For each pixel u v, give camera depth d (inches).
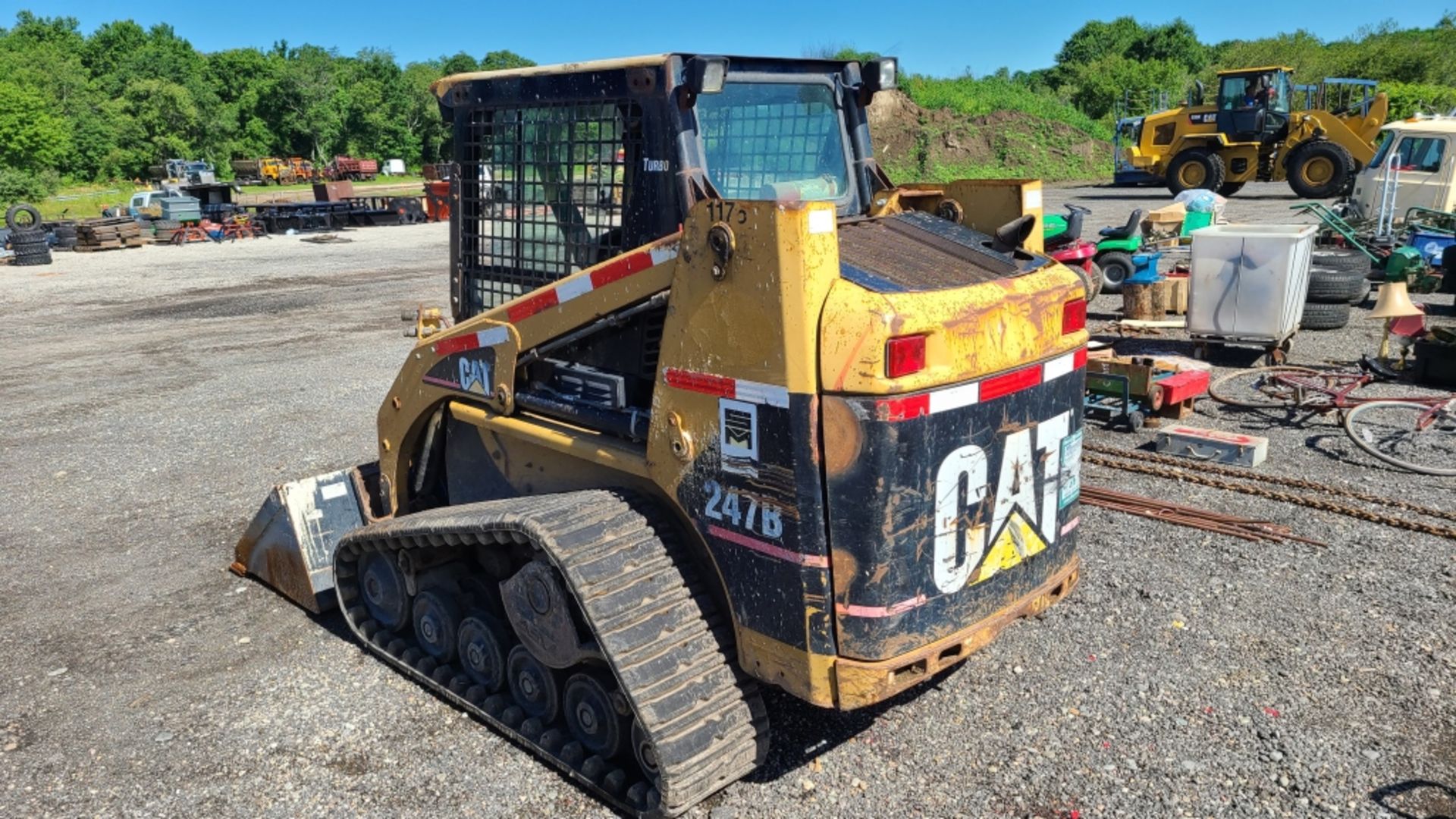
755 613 128.6
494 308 174.6
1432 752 145.0
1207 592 195.9
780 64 153.8
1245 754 145.9
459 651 168.7
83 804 146.6
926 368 117.4
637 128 142.9
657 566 136.6
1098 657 173.6
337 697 173.5
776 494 121.7
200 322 571.8
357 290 679.7
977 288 126.4
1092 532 226.4
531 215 164.2
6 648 196.7
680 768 126.7
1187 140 987.9
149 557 240.1
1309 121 941.8
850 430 115.3
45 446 336.5
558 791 144.9
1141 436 297.0
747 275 119.2
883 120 1513.3
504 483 174.6
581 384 152.6
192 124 2866.6
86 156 2667.3
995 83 1755.7
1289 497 239.3
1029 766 145.1
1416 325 336.2
